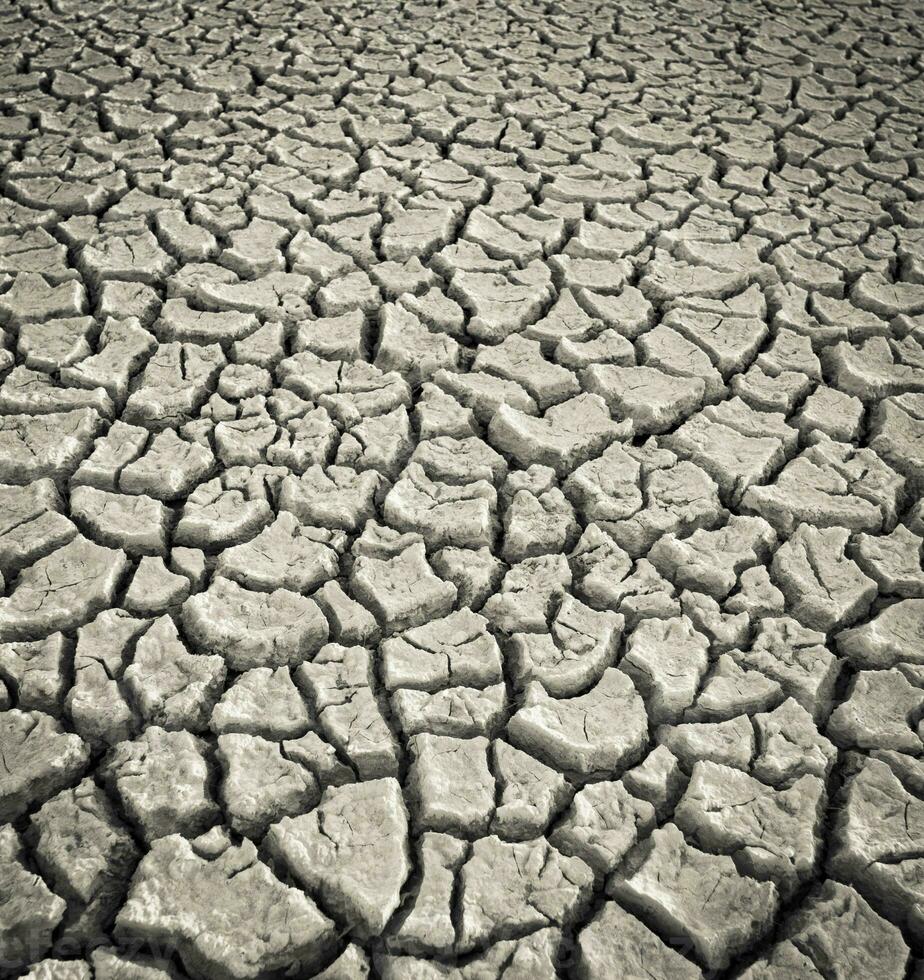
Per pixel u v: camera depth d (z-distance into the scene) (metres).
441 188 1.58
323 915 0.77
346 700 0.90
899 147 1.83
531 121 1.84
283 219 1.48
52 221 1.44
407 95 1.90
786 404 1.22
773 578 1.03
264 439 1.14
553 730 0.88
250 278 1.38
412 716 0.89
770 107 1.95
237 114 1.78
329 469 1.11
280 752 0.86
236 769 0.84
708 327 1.33
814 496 1.11
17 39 2.01
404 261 1.43
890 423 1.20
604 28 2.27
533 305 1.35
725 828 0.82
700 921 0.78
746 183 1.67
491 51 2.11
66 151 1.61
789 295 1.39
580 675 0.93
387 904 0.77
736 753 0.88
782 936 0.79
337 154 1.67
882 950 0.77
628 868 0.81
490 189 1.61
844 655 0.97
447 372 1.24
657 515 1.08
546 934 0.76
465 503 1.08
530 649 0.95
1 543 0.99
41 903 0.76
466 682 0.93
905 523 1.10
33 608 0.95
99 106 1.77
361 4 2.29
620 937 0.77
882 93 2.06
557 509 1.09
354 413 1.18
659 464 1.14
